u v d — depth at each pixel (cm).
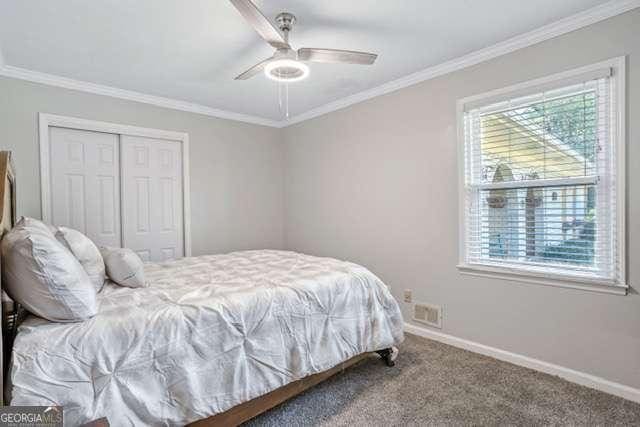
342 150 371
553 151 229
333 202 384
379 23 216
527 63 235
